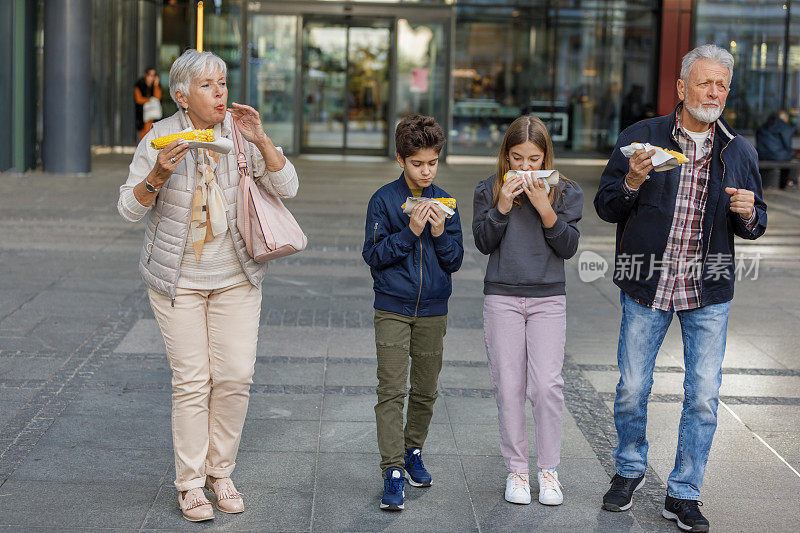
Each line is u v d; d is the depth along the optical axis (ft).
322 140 73.31
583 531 12.73
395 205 13.47
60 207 41.14
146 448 15.14
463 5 71.97
